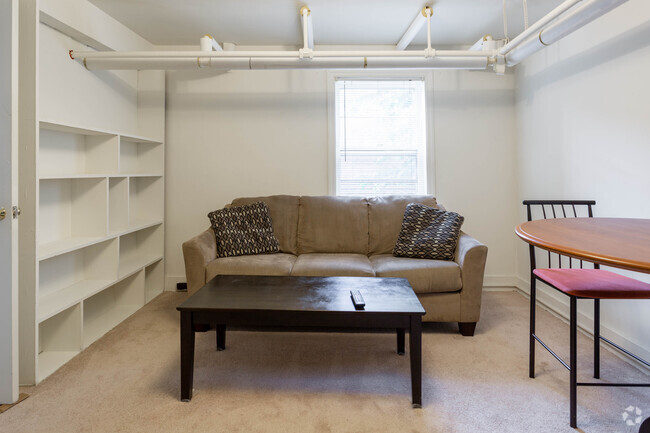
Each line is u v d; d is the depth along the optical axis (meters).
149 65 2.68
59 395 1.74
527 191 3.23
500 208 3.49
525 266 3.30
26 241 1.84
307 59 2.72
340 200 3.17
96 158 2.67
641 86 1.98
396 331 2.40
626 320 2.11
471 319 2.39
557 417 1.56
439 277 2.37
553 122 2.82
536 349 2.21
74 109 2.58
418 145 3.52
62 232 2.48
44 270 2.30
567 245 1.20
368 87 3.50
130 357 2.13
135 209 3.38
